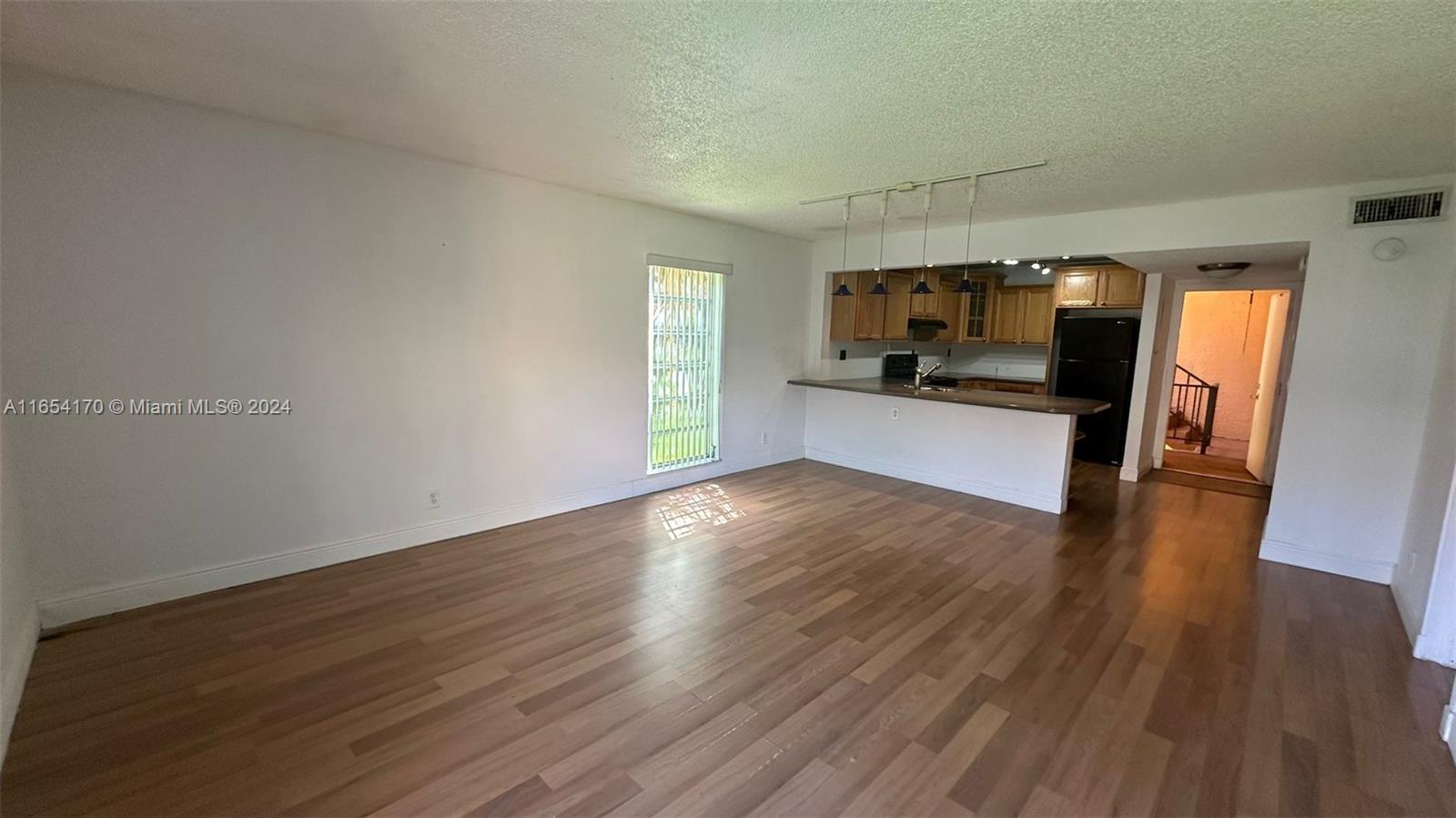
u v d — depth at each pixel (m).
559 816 1.72
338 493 3.43
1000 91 2.37
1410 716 2.26
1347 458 3.59
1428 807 1.81
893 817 1.74
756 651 2.63
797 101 2.53
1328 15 1.75
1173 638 2.82
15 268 2.46
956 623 2.92
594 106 2.65
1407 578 3.15
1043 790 1.86
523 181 4.00
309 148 3.13
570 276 4.33
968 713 2.23
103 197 2.62
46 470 2.58
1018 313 7.40
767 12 1.83
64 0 1.84
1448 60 1.98
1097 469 6.46
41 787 1.78
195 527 2.98
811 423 6.67
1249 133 2.72
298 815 1.70
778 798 1.80
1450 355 3.01
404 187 3.49
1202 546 4.07
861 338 6.79
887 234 5.76
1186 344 8.68
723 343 5.60
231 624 2.74
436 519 3.84
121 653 2.48
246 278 3.01
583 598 3.11
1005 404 4.77
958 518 4.61
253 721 2.09
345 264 3.32
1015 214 4.65
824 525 4.38
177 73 2.42
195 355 2.90
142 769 1.86
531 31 1.99
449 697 2.25
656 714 2.18
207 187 2.86
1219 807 1.80
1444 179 3.20
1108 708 2.28
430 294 3.67
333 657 2.50
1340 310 3.56
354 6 1.86
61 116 2.50
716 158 3.38
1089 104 2.47
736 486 5.44
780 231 5.80
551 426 4.37
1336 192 3.52
